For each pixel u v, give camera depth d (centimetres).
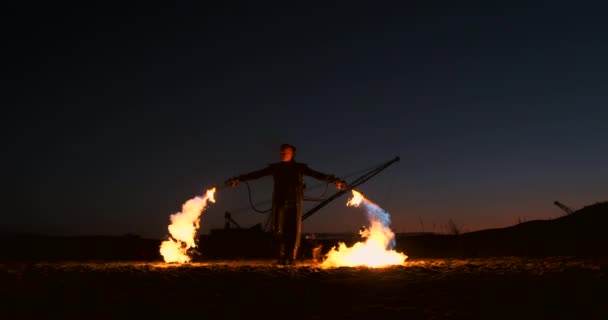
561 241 1534
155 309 628
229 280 830
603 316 558
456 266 1017
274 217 1160
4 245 1941
